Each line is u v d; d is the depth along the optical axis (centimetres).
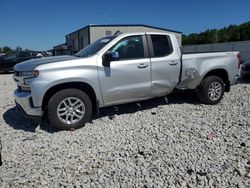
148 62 615
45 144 484
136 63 600
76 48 4419
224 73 745
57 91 543
